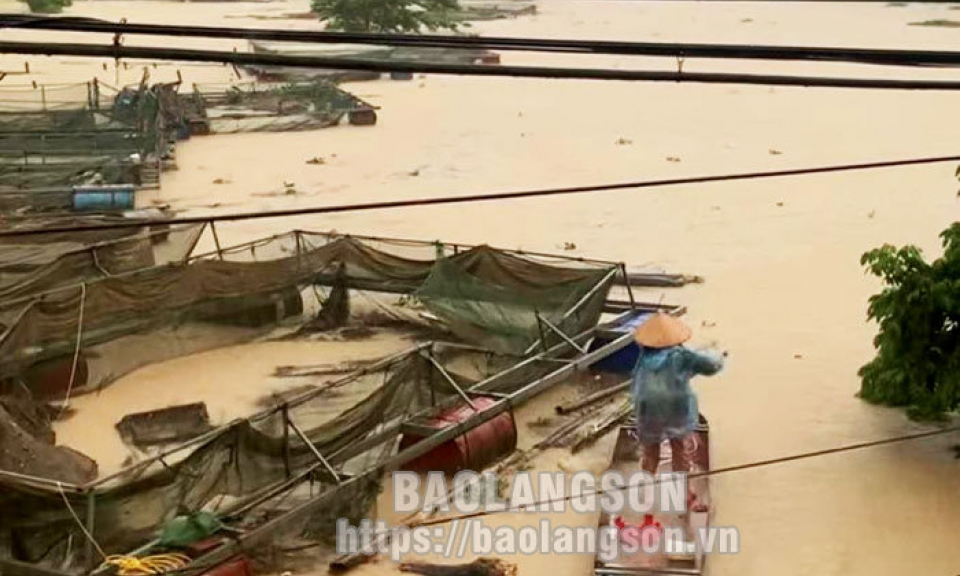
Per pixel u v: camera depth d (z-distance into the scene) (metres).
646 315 23.06
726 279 27.78
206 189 36.66
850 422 19.84
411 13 64.81
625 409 19.94
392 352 22.86
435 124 48.44
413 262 24.36
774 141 45.56
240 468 15.41
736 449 18.81
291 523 15.01
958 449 18.83
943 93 56.84
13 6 74.31
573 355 20.94
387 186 37.22
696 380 21.59
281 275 23.95
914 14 90.06
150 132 38.28
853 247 30.61
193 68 60.00
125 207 33.91
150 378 21.50
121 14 78.31
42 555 13.77
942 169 40.03
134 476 14.34
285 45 61.47
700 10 93.62
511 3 92.38
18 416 17.84
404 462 16.88
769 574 15.36
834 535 16.34
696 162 41.38
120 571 13.31
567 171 39.66
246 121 46.16
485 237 31.17
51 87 46.28
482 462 17.95
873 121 49.88
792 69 62.06
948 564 15.62
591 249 30.19
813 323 24.73
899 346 19.36
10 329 19.39
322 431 16.61
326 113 47.50
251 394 20.91
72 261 23.30
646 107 53.12
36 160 35.88
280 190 36.62
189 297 22.58
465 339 22.39
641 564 14.59
